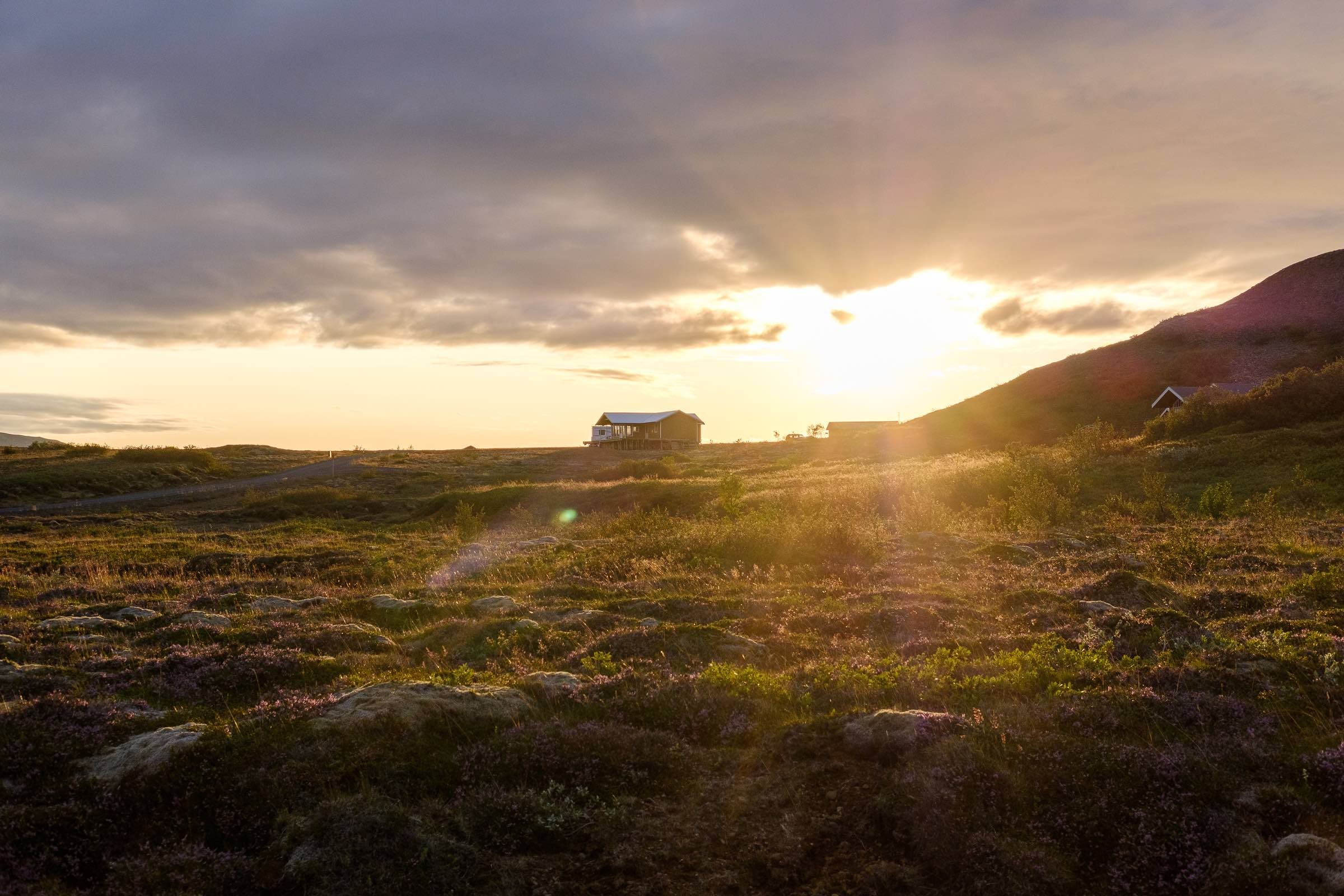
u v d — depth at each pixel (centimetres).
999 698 846
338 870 565
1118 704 776
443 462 9819
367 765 692
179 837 634
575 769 712
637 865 595
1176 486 3572
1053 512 2805
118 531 4447
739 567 1914
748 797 682
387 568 2297
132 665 1119
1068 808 606
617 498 4391
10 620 1526
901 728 727
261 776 675
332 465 9631
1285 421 4766
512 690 876
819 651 1150
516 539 3159
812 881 579
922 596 1439
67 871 603
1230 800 607
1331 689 801
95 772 716
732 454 9531
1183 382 8138
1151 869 552
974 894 546
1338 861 513
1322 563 1647
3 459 8181
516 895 564
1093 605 1302
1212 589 1439
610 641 1162
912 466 5434
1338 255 10125
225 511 5441
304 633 1303
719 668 966
